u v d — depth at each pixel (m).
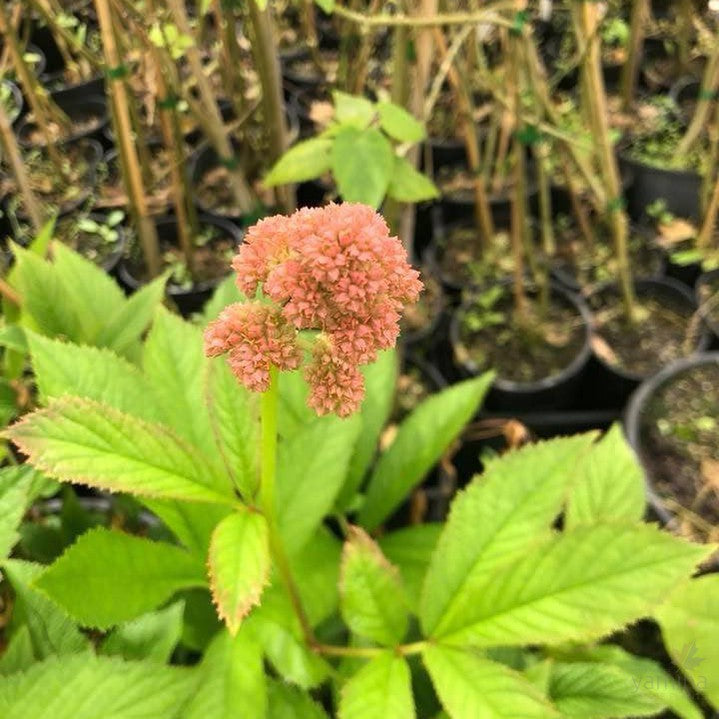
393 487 0.63
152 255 1.06
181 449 0.39
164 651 0.44
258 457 0.41
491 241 1.17
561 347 1.04
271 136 0.93
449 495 0.87
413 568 0.61
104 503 0.75
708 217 1.09
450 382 1.07
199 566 0.48
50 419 0.37
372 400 0.65
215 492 0.40
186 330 0.54
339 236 0.32
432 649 0.43
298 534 0.53
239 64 1.06
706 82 1.10
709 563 0.74
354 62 1.21
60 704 0.38
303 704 0.48
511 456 0.49
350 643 0.53
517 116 0.92
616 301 1.09
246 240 0.36
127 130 0.91
